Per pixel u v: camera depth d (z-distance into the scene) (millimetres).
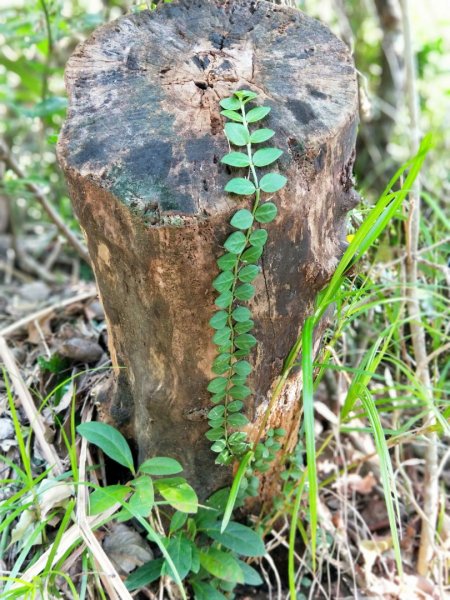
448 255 754
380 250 687
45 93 839
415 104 641
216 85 409
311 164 389
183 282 389
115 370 518
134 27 444
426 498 602
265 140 375
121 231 381
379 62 1317
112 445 484
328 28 455
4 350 634
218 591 512
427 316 698
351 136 420
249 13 460
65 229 843
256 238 374
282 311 434
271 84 414
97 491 466
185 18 453
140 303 419
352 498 667
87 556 466
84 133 389
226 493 518
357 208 599
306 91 411
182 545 483
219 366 430
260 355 448
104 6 1029
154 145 377
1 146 816
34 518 491
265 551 503
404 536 648
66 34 801
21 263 1208
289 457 553
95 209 386
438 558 568
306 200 391
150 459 478
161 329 422
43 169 1078
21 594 427
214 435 470
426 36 1393
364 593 590
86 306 756
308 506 584
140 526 549
